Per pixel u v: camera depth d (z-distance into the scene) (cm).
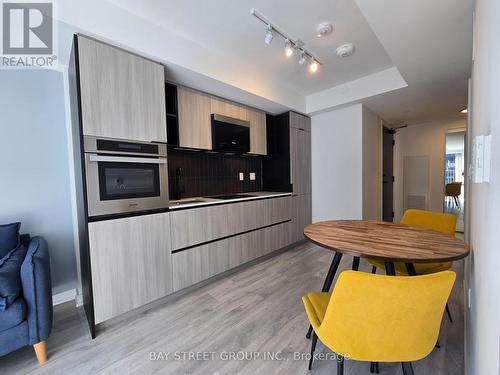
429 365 141
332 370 139
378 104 353
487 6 77
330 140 386
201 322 186
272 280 259
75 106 177
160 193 209
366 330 92
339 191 379
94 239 172
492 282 63
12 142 196
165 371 140
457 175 607
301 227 391
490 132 71
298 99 367
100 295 175
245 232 294
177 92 256
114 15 176
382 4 153
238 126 318
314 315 117
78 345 163
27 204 203
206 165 327
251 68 287
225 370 140
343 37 226
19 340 139
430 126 496
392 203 534
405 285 83
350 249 129
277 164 390
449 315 179
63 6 155
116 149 182
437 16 163
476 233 107
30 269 143
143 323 186
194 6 182
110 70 179
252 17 196
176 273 221
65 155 221
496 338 57
